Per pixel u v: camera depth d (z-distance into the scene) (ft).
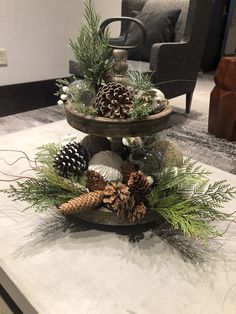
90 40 2.41
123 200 2.12
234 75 6.17
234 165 5.52
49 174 2.35
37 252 2.11
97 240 2.25
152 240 2.27
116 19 2.47
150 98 2.25
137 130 2.18
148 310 1.71
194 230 2.05
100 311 1.69
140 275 1.95
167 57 6.43
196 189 2.36
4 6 7.00
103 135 2.19
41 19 7.78
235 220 2.54
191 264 2.07
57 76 8.68
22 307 1.85
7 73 7.57
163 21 7.14
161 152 2.50
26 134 3.99
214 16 14.02
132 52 7.30
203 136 6.75
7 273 1.93
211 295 1.83
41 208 2.27
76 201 2.15
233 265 2.07
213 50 14.88
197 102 9.23
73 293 1.80
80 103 2.30
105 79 2.42
